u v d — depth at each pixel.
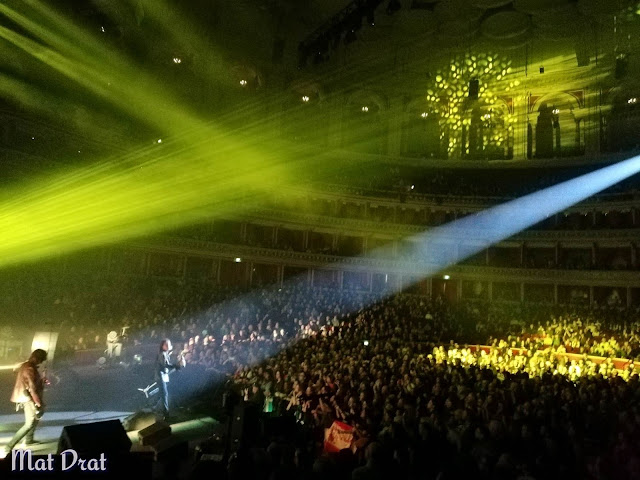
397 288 41.09
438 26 40.75
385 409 11.61
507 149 43.72
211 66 41.72
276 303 32.34
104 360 17.84
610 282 35.12
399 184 44.31
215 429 12.95
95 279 29.92
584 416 12.21
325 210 43.00
